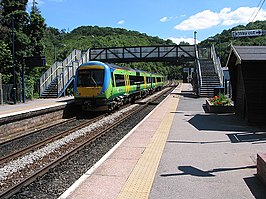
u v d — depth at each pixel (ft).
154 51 138.31
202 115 61.16
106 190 20.24
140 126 47.44
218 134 40.40
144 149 31.83
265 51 50.72
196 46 133.39
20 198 21.97
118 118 64.90
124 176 23.07
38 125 59.21
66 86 118.73
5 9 131.23
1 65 115.34
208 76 120.16
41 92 113.60
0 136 48.39
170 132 42.06
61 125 57.88
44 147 38.47
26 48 125.18
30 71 132.77
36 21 130.62
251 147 32.76
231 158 28.30
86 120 63.98
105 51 141.69
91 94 69.31
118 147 32.81
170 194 19.56
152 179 22.40
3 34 120.88
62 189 23.71
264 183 21.20
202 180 22.21
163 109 73.20
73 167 29.73
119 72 81.25
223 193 19.75
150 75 143.84
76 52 134.92
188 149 31.86
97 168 25.07
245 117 53.21
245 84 47.78
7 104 87.76
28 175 27.58
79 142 41.98
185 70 213.87
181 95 128.77
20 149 39.34
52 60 219.00
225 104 65.92
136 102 105.60
